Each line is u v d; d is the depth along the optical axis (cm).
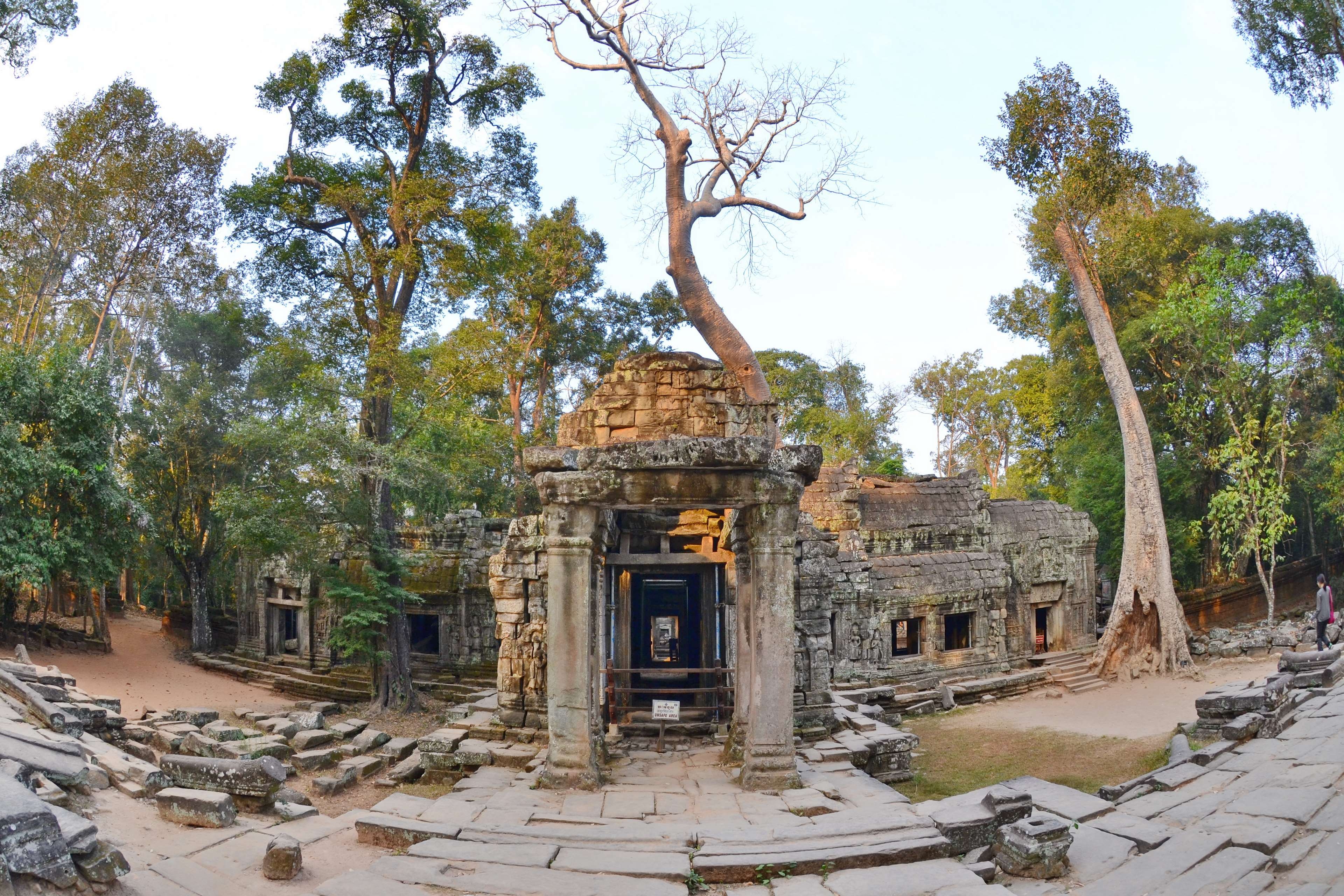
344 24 2577
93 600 3212
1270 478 3459
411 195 2517
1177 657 2961
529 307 4059
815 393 5247
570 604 1280
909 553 3116
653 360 1485
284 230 2794
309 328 2669
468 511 3136
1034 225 3419
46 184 3209
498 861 940
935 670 2988
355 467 2488
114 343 4094
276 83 2664
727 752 1410
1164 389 3594
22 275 3416
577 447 1455
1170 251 3784
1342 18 2559
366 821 1053
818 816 1110
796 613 1695
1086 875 934
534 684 1634
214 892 820
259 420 2530
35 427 2609
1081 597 3559
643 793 1223
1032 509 3528
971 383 6334
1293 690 1756
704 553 1700
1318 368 3428
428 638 3309
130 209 3406
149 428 3541
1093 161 3116
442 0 2623
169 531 3509
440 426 2917
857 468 3156
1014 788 1127
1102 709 2572
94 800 989
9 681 1309
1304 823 999
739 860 932
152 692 2734
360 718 2523
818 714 1677
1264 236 3759
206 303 4288
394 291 2734
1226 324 3412
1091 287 3288
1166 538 3086
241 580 3500
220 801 992
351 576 2966
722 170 2462
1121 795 1328
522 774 1383
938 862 942
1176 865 914
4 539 2361
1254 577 3869
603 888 868
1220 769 1326
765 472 1270
